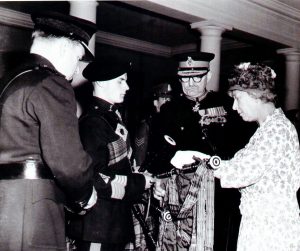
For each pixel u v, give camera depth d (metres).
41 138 1.77
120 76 2.49
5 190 1.80
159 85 4.26
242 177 1.99
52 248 1.83
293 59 7.77
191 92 2.91
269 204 2.01
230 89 2.11
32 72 1.86
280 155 1.98
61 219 1.92
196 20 5.99
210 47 6.03
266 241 2.00
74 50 2.01
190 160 2.27
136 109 10.52
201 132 2.84
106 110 2.46
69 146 1.78
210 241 2.33
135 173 2.48
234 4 6.28
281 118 2.05
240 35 6.80
